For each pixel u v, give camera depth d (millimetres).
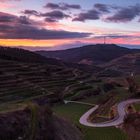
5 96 148750
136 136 99125
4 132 55062
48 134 63406
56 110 149750
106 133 102875
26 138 57500
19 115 62875
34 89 175875
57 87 198125
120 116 131875
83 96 191125
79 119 127250
